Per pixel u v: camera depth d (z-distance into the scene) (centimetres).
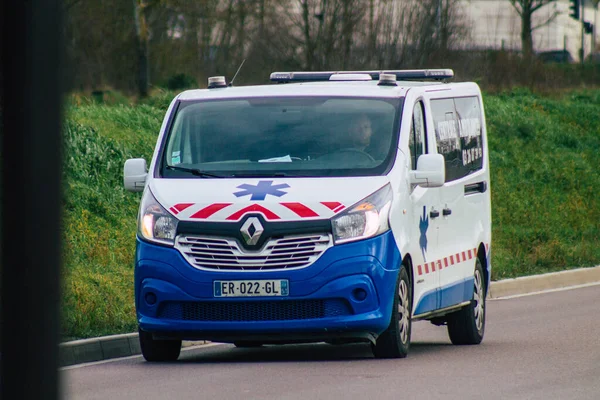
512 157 7494
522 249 5625
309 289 2306
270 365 2336
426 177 2517
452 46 8544
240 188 2414
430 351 2684
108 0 9575
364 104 2631
